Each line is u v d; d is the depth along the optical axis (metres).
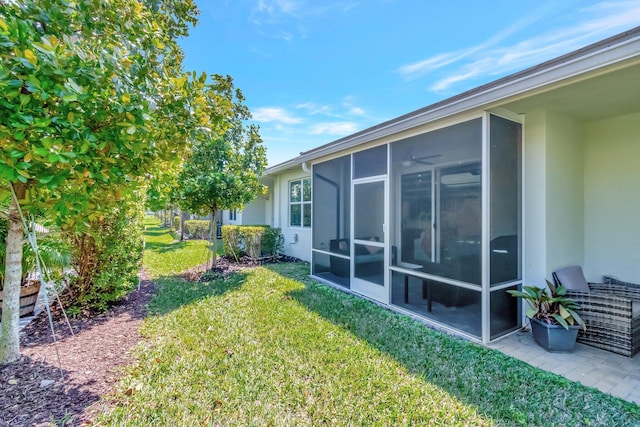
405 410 2.29
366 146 5.30
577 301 3.51
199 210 7.26
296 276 6.80
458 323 3.82
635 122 3.91
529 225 3.88
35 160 2.10
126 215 4.65
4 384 2.52
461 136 3.76
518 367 2.90
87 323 3.97
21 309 4.16
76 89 1.99
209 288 5.68
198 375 2.71
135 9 2.88
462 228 3.75
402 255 4.63
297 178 9.58
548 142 3.76
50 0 2.22
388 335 3.59
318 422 2.16
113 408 2.27
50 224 2.87
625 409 2.31
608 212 4.13
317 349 3.22
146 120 2.46
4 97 1.86
